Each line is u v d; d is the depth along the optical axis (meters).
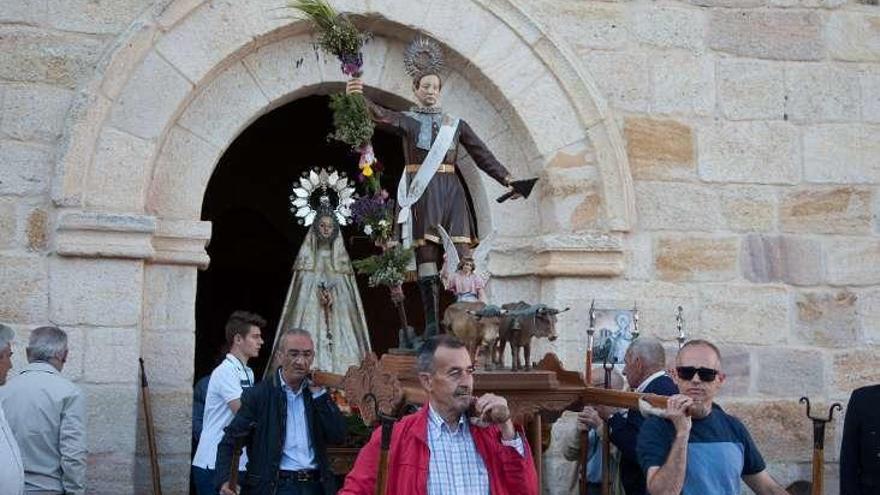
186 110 7.70
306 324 7.92
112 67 7.34
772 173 8.43
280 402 6.00
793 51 8.55
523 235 8.27
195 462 6.81
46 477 5.89
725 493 4.75
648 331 8.12
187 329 7.55
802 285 8.38
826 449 8.27
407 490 4.30
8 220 7.16
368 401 5.39
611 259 8.08
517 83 8.10
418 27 7.98
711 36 8.47
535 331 5.30
